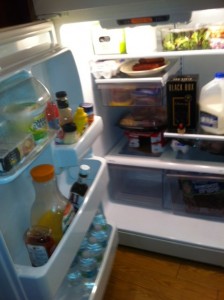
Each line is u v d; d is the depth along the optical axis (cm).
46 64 102
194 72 154
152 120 145
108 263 116
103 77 126
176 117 126
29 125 75
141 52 115
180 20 96
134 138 151
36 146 76
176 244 131
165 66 122
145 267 134
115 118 163
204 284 123
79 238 89
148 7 90
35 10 98
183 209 148
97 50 121
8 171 63
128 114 158
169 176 140
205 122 122
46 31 93
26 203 94
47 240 77
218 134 121
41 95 83
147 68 122
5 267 71
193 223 139
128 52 118
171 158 138
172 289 123
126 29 114
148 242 138
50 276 73
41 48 86
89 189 100
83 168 99
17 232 90
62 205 91
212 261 128
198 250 128
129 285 126
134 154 148
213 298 117
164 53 111
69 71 106
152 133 142
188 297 119
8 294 75
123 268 135
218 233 131
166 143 150
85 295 103
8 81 74
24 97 82
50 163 92
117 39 116
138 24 100
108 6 91
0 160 61
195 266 132
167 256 139
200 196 141
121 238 143
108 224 129
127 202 158
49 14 97
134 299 120
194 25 116
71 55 102
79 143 92
